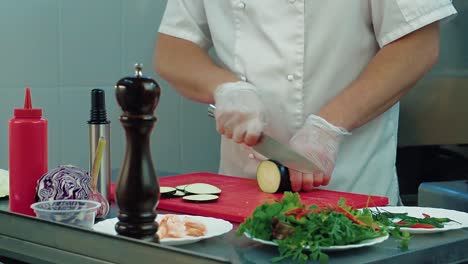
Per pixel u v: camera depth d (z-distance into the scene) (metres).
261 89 1.76
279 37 1.73
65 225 0.98
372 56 1.75
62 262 0.99
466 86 2.22
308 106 1.76
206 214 1.31
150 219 0.95
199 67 1.79
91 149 1.29
